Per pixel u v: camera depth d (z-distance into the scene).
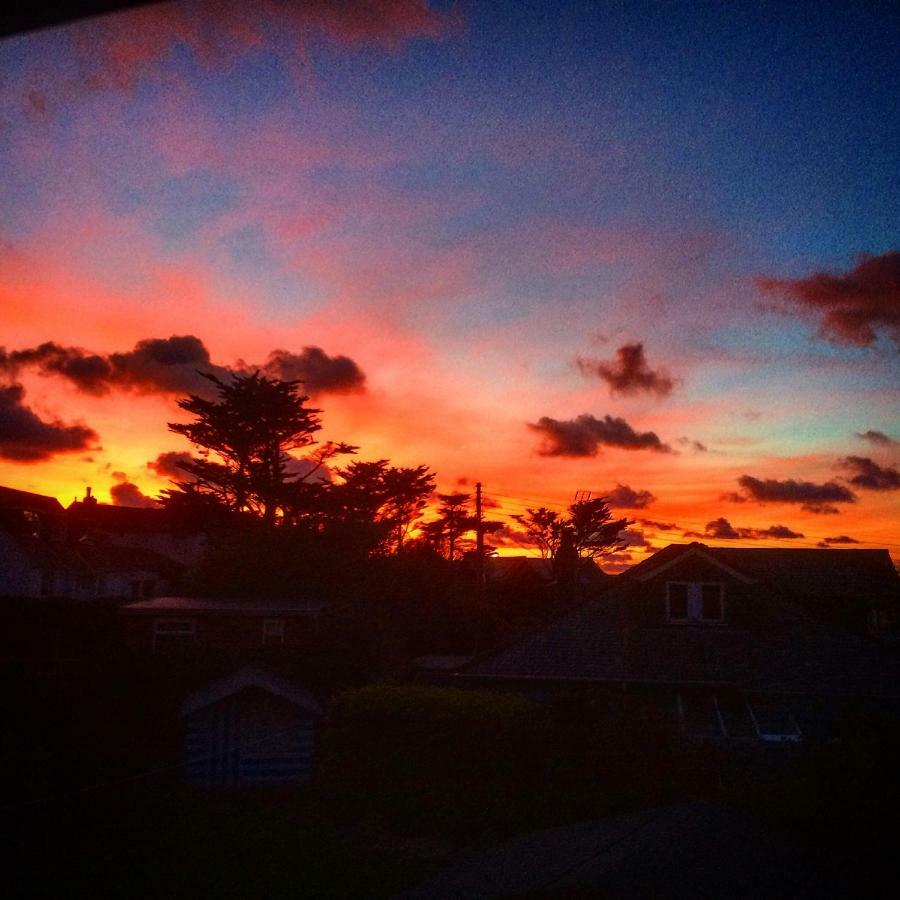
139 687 24.47
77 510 67.44
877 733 14.21
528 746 18.55
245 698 20.78
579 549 53.22
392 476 50.28
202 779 20.06
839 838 10.85
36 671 23.69
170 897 12.55
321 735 22.86
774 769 17.33
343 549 41.53
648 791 17.19
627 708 20.75
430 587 40.47
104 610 27.56
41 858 14.18
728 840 9.78
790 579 37.56
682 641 26.00
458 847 15.86
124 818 16.98
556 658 25.92
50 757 18.02
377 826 17.31
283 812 18.22
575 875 8.86
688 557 26.94
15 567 44.41
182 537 48.03
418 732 19.61
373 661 31.69
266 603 34.66
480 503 44.34
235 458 45.03
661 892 8.27
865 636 25.19
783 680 24.17
